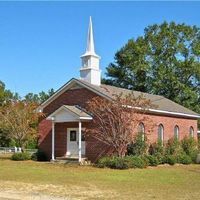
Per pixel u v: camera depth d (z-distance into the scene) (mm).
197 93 62250
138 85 63000
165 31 62594
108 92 35625
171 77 60594
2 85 62531
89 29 38844
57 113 36156
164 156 34844
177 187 20531
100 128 34062
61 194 17688
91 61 38250
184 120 42500
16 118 41000
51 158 37844
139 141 34000
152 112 37031
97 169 29625
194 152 38594
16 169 28922
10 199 16188
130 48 63906
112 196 17250
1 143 58562
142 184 21531
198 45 62094
